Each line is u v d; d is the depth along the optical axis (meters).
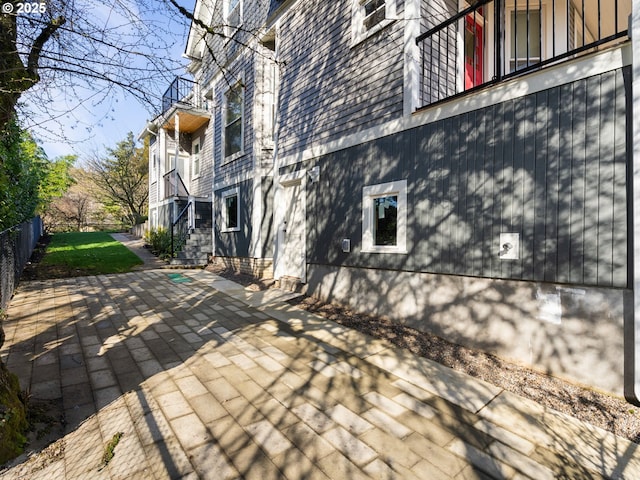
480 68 6.14
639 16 2.58
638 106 2.57
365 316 4.86
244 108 8.59
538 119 3.16
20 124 3.02
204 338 4.06
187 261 9.81
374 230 4.93
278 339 4.07
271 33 7.69
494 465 1.99
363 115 5.06
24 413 2.22
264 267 7.93
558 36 5.88
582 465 2.00
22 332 4.16
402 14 4.54
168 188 12.98
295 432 2.27
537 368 3.14
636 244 2.56
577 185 2.92
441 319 3.95
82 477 1.84
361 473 1.91
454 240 3.81
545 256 3.10
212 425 2.33
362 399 2.72
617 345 2.70
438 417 2.48
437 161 4.00
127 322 4.62
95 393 2.74
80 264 9.17
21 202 7.75
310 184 6.14
